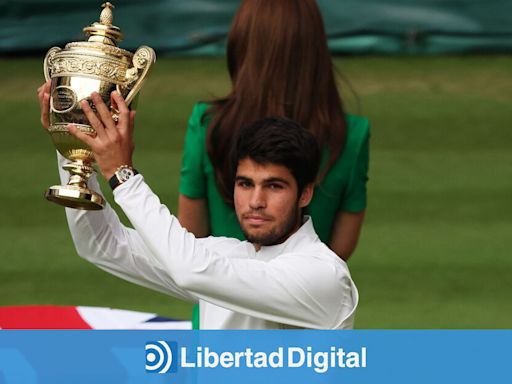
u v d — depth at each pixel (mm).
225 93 20500
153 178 16844
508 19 22828
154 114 19562
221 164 6645
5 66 22219
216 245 5961
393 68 21969
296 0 6773
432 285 13445
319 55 6754
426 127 19234
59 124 5578
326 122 6684
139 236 6016
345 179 6758
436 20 22844
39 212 15852
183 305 12898
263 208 5582
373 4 22828
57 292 13219
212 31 22781
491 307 12750
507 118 19656
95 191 5918
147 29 22812
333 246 6977
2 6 22766
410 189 16766
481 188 16859
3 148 18250
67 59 5582
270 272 5480
